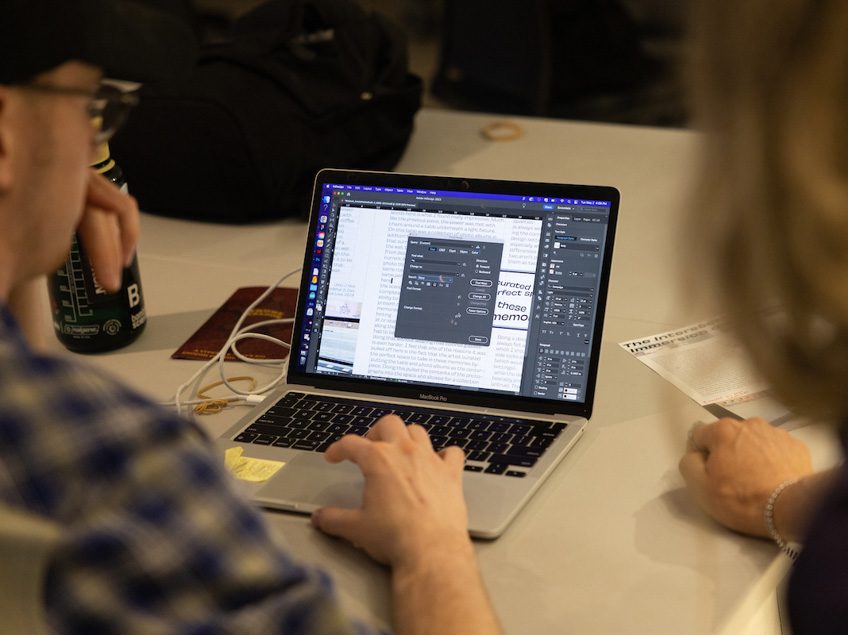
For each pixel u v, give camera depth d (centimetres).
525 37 290
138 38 70
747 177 52
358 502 102
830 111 49
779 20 50
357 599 90
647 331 140
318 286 124
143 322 142
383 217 124
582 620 88
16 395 56
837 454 65
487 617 83
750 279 55
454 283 121
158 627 55
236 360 136
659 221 175
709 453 104
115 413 57
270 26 185
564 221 120
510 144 209
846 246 50
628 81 317
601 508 103
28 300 109
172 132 173
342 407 119
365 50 188
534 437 112
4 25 62
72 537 55
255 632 57
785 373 57
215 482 58
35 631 57
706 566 94
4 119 64
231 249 170
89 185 111
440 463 99
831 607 57
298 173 176
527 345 118
